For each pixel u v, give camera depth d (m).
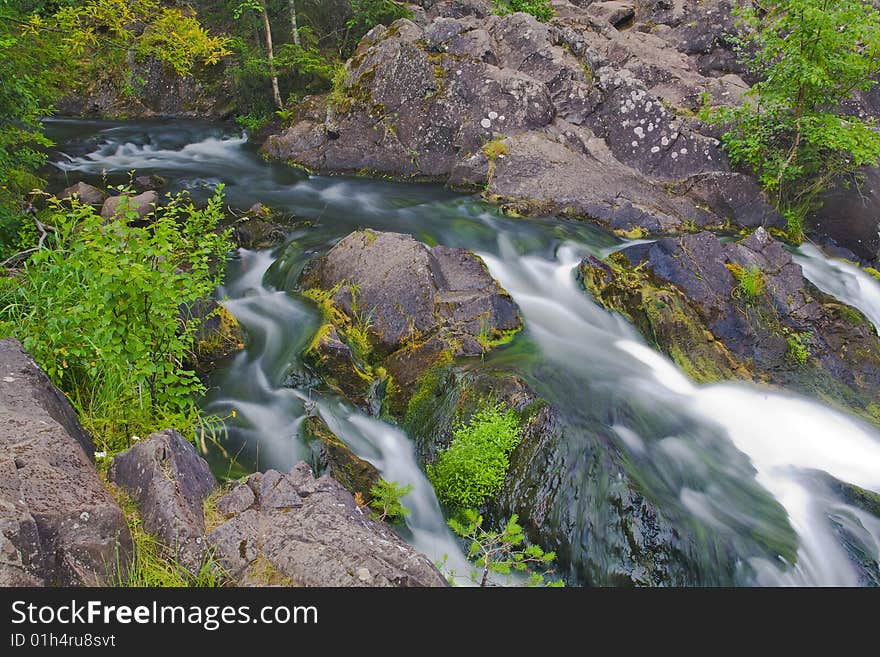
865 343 8.17
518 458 5.73
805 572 5.36
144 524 3.80
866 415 7.42
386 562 3.73
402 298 7.24
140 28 12.47
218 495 4.32
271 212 10.70
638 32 15.50
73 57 9.38
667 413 6.73
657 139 11.91
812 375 7.77
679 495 5.85
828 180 10.99
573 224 10.78
